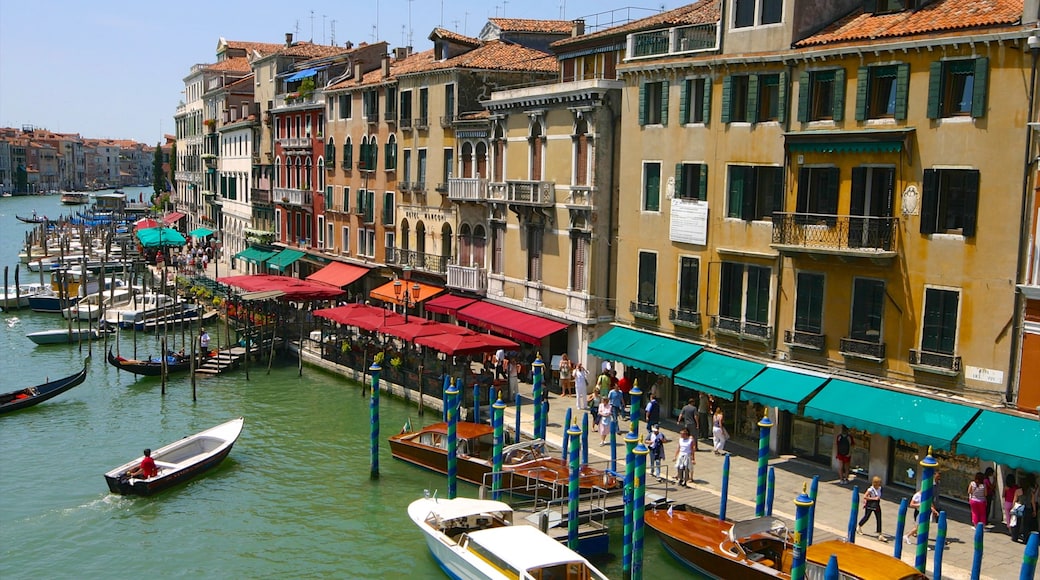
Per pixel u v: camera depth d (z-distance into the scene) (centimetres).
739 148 2500
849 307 2241
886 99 2172
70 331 4559
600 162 3028
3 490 2481
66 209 15575
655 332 2808
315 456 2753
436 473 2584
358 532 2209
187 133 9106
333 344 3853
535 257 3384
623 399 2862
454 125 3809
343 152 4875
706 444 2589
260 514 2316
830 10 2391
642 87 2791
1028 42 1872
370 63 4994
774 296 2422
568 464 2305
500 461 2230
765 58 2391
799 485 2242
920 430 1973
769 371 2381
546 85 3234
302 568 2023
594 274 3080
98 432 3027
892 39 2105
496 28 4162
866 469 2272
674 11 3061
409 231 4291
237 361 3953
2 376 3884
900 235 2125
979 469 2031
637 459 1775
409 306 4181
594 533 1998
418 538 2180
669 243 2742
